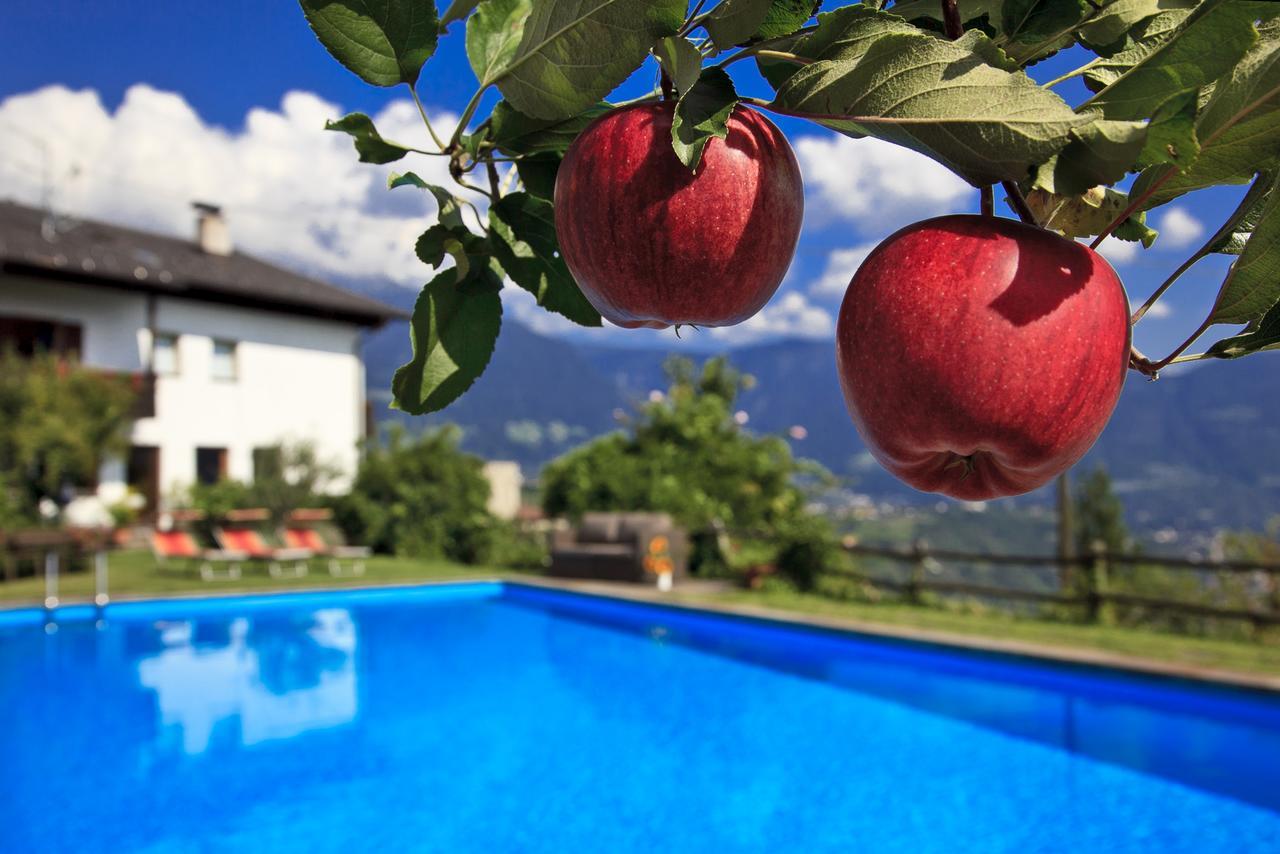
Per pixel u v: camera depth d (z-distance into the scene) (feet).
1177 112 1.48
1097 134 1.43
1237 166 1.65
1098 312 1.75
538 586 43.04
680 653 32.17
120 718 24.27
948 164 1.56
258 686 27.84
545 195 2.16
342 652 32.58
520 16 1.82
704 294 1.93
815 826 17.21
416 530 58.90
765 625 33.27
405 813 17.94
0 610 34.88
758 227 1.92
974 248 1.79
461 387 2.13
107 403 56.95
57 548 44.27
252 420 73.15
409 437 61.57
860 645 30.14
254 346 73.82
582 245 1.96
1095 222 1.98
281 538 55.16
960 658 27.37
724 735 23.06
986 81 1.51
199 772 20.26
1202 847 15.76
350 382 80.59
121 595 37.73
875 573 42.22
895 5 1.96
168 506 61.67
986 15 2.01
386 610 40.29
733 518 50.88
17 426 51.80
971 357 1.71
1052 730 22.56
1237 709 21.27
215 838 16.58
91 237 74.79
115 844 16.26
